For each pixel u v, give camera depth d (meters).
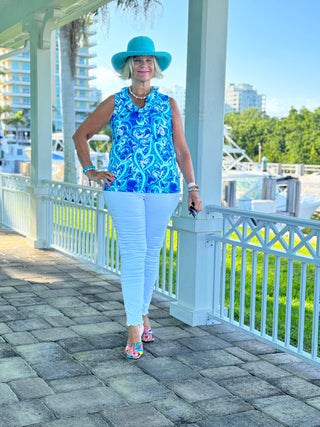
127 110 3.24
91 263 5.95
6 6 7.48
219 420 2.63
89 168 3.29
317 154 55.38
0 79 84.50
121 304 4.62
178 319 4.25
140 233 3.32
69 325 4.02
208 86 3.92
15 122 81.31
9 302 4.60
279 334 4.38
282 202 15.41
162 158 3.28
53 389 2.92
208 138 3.97
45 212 7.16
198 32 3.89
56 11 6.23
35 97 6.98
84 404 2.75
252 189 16.31
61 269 5.96
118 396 2.86
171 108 3.33
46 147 7.10
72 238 6.43
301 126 55.94
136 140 3.22
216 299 4.14
